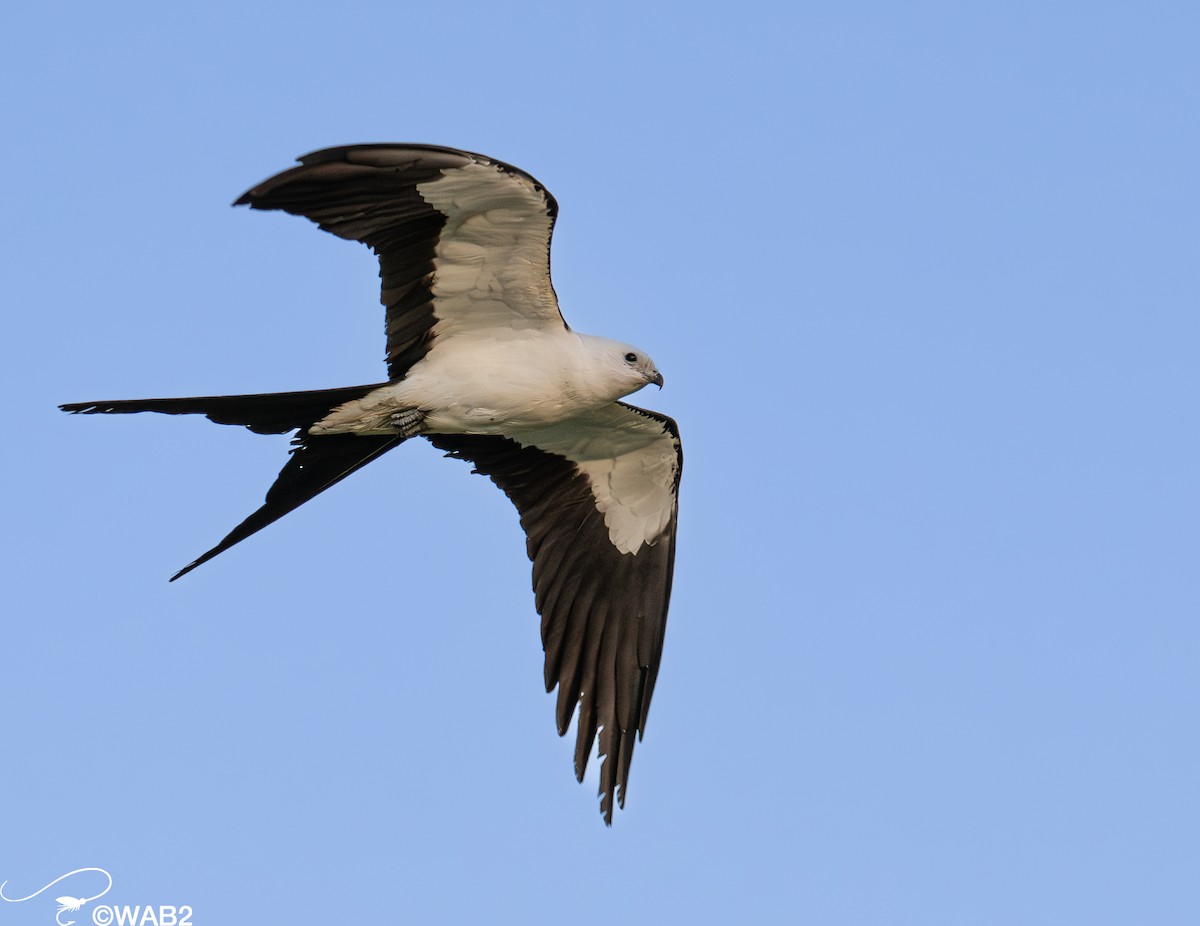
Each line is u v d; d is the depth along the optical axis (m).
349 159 11.92
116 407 12.80
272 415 13.47
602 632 15.61
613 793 15.15
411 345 13.78
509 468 15.65
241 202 11.93
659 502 15.66
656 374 14.40
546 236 12.96
